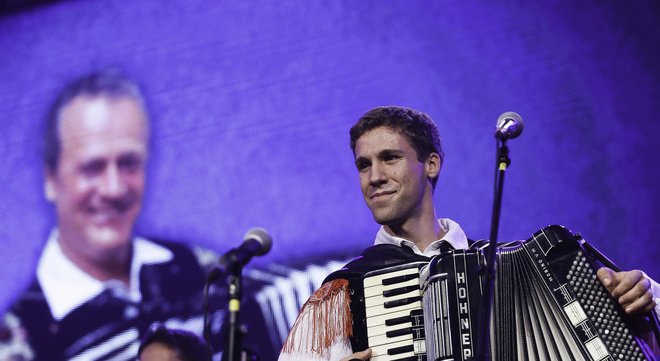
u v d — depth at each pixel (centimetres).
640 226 1377
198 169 1647
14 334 1645
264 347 1499
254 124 1638
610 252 1378
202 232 1612
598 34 1476
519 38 1519
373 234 1530
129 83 1728
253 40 1678
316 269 1528
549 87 1480
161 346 1096
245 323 1510
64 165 1717
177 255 1612
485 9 1551
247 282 1530
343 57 1619
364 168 848
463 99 1527
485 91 1516
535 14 1519
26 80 1778
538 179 1434
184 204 1634
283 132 1619
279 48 1659
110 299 1627
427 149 849
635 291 731
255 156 1620
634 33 1459
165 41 1733
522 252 774
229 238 1599
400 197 829
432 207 850
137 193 1666
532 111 1477
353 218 1545
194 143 1662
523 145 1455
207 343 681
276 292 1523
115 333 1606
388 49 1594
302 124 1611
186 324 1572
